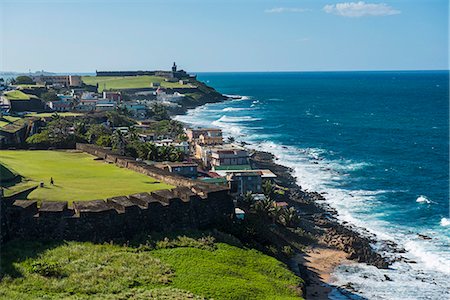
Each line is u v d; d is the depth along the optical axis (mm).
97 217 52594
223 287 47250
